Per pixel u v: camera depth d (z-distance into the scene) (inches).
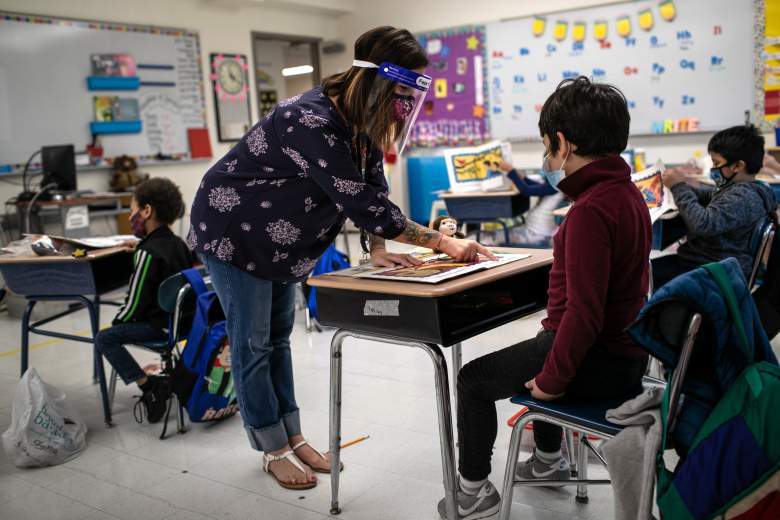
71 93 227.9
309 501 79.0
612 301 56.3
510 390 60.6
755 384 45.5
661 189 109.8
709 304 45.9
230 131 283.4
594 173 54.9
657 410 50.3
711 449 45.7
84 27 230.4
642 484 48.5
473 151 180.7
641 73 255.3
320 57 334.3
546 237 176.2
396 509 75.9
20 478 89.7
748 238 102.9
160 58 254.2
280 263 76.7
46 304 190.2
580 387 58.0
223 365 97.9
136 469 90.5
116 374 111.3
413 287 59.2
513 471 60.6
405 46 62.9
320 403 110.3
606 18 258.4
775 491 43.4
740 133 100.0
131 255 115.2
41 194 200.1
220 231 75.2
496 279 61.8
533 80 278.5
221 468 89.5
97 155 232.7
